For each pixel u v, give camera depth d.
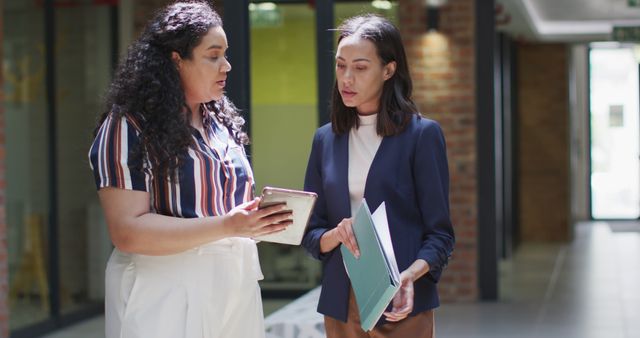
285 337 4.77
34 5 8.73
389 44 3.32
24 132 8.56
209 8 3.03
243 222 2.79
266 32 9.56
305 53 9.52
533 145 18.42
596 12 15.82
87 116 9.54
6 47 8.30
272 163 9.51
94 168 2.93
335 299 3.37
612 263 14.60
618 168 23.59
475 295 10.57
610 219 23.64
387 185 3.29
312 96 9.52
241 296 3.10
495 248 10.53
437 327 9.09
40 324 8.66
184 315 2.95
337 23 9.62
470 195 10.45
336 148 3.39
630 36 15.35
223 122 3.21
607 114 23.59
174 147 2.91
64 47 9.23
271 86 9.55
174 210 2.96
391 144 3.32
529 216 18.52
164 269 2.95
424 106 10.39
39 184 8.83
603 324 9.15
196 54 2.97
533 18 15.62
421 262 3.24
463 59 10.31
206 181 2.99
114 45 9.53
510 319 9.49
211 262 2.99
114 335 3.00
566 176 18.36
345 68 3.31
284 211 2.79
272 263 9.04
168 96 2.93
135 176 2.89
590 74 23.48
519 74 18.39
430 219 3.31
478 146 10.42
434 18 10.29
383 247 2.90
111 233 2.91
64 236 9.15
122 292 2.99
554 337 8.50
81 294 9.45
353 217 3.15
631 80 23.44
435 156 3.32
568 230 18.38
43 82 8.91
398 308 3.18
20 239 8.48
